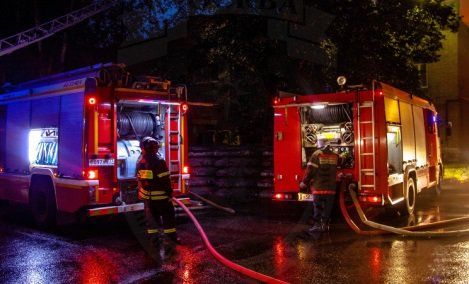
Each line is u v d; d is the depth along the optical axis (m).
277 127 9.05
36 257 6.38
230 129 17.83
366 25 14.46
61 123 7.81
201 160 12.43
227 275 5.47
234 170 12.05
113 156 7.46
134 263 6.05
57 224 8.19
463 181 15.48
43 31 16.92
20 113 9.02
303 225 8.41
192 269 5.73
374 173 7.93
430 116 11.45
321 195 7.75
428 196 12.20
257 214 9.66
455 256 6.12
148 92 7.96
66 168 7.64
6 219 9.38
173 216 6.88
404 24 14.93
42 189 8.30
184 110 8.54
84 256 6.42
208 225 8.47
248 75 15.37
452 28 16.53
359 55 14.63
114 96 7.47
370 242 7.00
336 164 7.82
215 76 16.25
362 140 8.08
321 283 5.12
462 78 22.97
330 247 6.73
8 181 9.39
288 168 8.95
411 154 9.53
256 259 6.13
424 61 16.42
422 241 7.03
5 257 6.40
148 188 6.75
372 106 8.00
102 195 7.34
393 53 15.23
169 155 8.40
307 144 8.88
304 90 14.96
